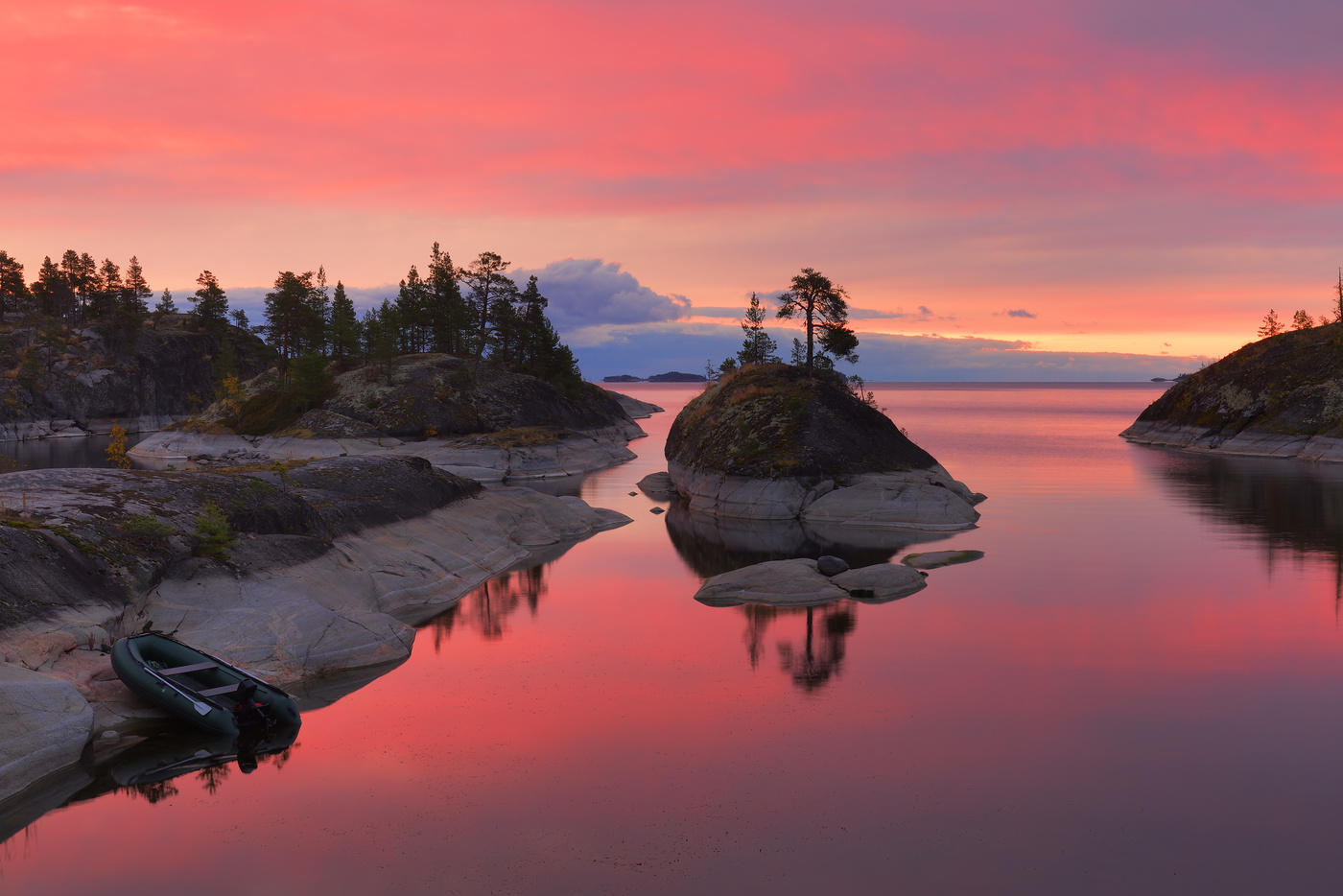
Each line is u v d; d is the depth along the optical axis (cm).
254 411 10900
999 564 4059
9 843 1558
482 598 3469
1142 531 4956
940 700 2284
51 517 2584
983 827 1609
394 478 4228
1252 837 1564
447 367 11250
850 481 5775
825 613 3194
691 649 2750
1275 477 7606
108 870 1468
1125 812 1666
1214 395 11269
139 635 2239
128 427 15325
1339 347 10325
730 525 5406
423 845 1549
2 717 1784
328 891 1405
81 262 17738
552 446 9356
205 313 18588
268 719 2064
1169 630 2927
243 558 2803
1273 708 2202
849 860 1498
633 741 2027
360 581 3100
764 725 2119
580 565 4134
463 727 2108
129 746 1956
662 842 1559
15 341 15175
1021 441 12494
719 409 6894
